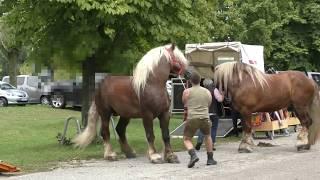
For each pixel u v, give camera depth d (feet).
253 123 58.65
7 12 50.72
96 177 35.35
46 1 46.70
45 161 42.98
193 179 33.91
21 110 94.63
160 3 46.57
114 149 50.11
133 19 46.70
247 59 69.77
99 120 45.19
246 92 48.24
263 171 36.70
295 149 49.93
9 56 128.57
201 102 39.19
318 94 49.90
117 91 43.42
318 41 119.24
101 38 47.88
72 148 50.14
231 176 34.78
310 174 35.14
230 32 107.24
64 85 101.40
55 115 87.51
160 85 41.78
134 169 38.58
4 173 37.47
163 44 50.44
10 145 52.90
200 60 70.79
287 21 116.26
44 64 51.31
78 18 46.93
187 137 39.58
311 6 119.55
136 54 49.24
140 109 42.34
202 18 53.31
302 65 120.67
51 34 49.29
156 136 60.34
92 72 51.98
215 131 49.75
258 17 113.19
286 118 62.13
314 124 49.03
